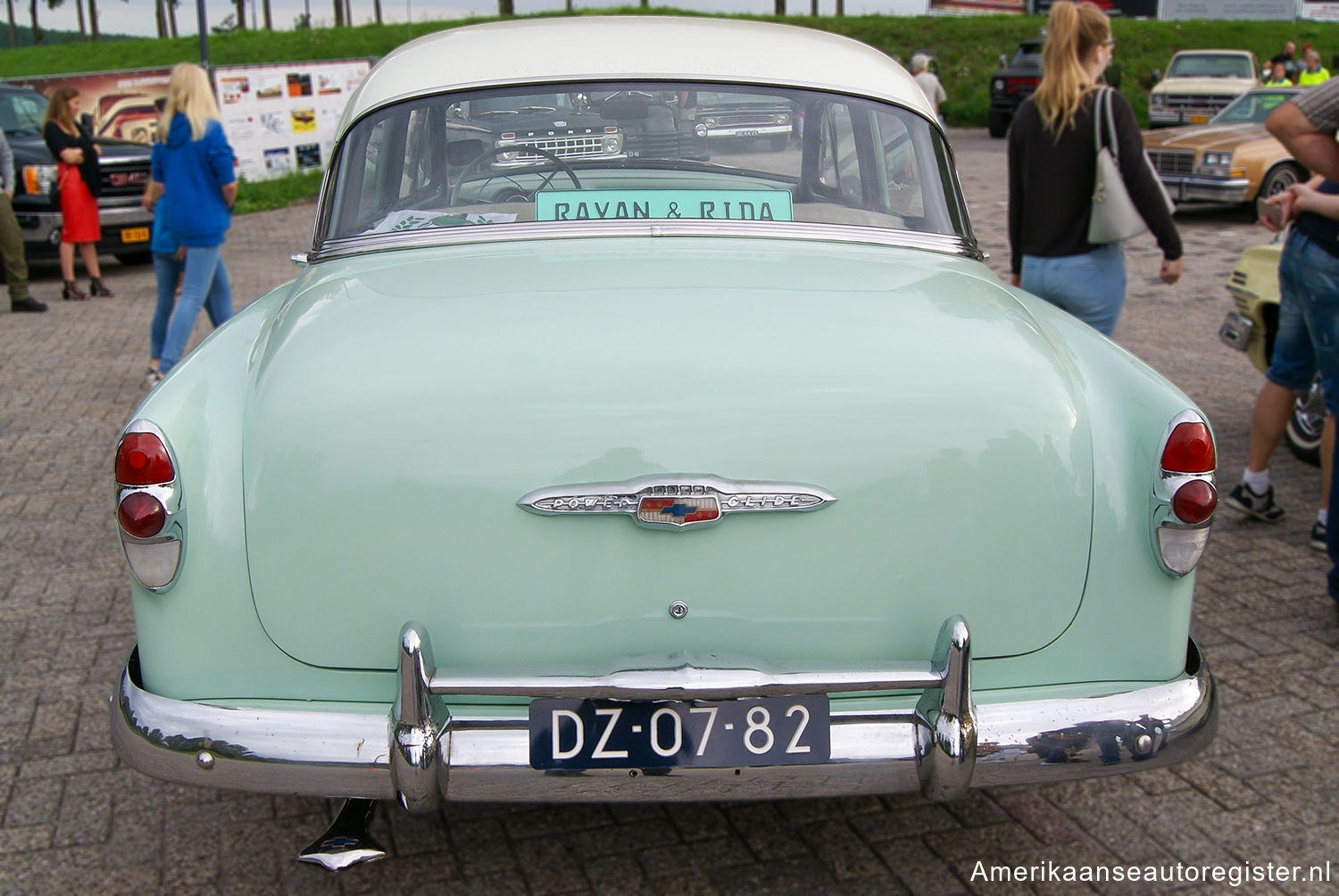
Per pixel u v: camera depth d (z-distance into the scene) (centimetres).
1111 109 448
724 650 225
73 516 519
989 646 230
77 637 398
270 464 223
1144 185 450
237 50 4641
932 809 298
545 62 324
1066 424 231
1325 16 4247
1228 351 805
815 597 225
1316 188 416
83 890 265
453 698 226
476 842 285
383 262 289
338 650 225
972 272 293
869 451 222
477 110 316
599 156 317
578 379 222
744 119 317
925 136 331
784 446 220
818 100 322
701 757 220
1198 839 284
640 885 268
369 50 4544
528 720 219
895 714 225
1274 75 2308
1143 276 1111
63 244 1090
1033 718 226
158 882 269
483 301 248
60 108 1071
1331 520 392
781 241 302
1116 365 251
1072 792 305
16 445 628
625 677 216
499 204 311
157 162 728
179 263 754
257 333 269
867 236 310
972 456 225
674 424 219
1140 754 228
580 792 220
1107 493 232
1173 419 231
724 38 339
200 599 225
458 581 222
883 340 235
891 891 265
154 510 221
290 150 2069
